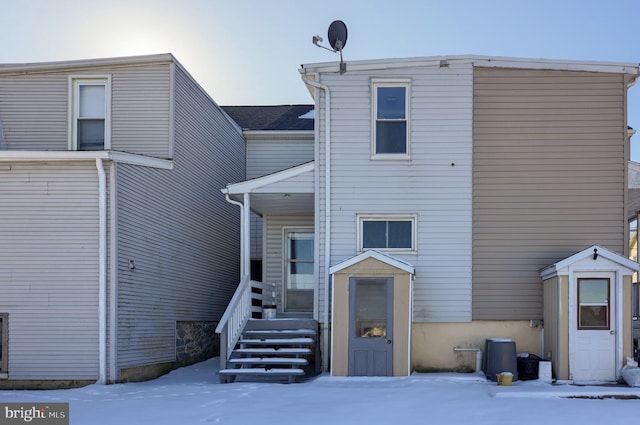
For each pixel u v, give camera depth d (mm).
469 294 12328
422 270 12398
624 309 11273
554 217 12391
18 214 11430
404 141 12688
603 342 11266
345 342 11477
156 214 12938
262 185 12844
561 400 9383
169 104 13414
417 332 12297
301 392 9977
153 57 13344
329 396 9609
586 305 11359
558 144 12469
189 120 14445
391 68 12680
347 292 11570
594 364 11219
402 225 12602
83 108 13555
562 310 11336
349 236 12539
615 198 12367
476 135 12531
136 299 12047
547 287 11961
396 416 8188
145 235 12461
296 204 14203
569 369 11203
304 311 15656
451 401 9180
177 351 13883
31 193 11453
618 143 12445
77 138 13453
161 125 13398
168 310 13438
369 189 12578
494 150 12508
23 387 11148
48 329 11242
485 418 8070
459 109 12562
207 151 15656
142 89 13477
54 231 11391
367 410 8555
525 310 12273
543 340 12133
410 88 12656
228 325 11773
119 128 13406
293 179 12812
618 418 8070
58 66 13289
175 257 13820
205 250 15617
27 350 11219
